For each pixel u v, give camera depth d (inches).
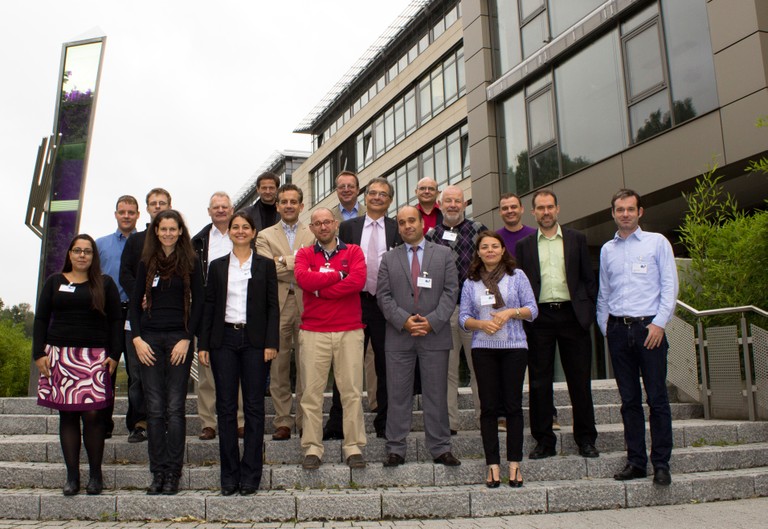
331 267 205.2
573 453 218.5
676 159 434.9
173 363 195.3
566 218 534.6
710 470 211.6
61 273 204.2
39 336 196.2
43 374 195.0
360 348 207.0
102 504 186.5
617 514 180.9
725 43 401.4
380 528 171.0
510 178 615.2
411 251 216.4
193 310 200.2
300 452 212.7
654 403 196.2
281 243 237.8
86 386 192.4
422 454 214.7
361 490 192.4
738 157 392.2
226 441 189.8
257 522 181.3
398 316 203.9
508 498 186.5
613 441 223.3
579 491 189.8
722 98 402.9
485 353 202.5
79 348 195.5
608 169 493.4
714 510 181.6
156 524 179.2
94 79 347.3
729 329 254.4
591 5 519.2
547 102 566.9
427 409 205.9
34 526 177.2
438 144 923.4
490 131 634.8
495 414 199.2
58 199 335.0
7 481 206.4
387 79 1128.2
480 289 208.4
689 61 429.7
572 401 214.4
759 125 280.5
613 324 207.6
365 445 210.8
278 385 225.0
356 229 240.1
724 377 256.2
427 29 1000.2
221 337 196.1
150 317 198.1
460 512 184.7
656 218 514.6
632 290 205.3
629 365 204.5
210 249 258.2
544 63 558.6
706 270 291.7
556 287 216.2
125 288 217.9
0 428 251.0
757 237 257.3
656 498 192.4
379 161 1101.1
